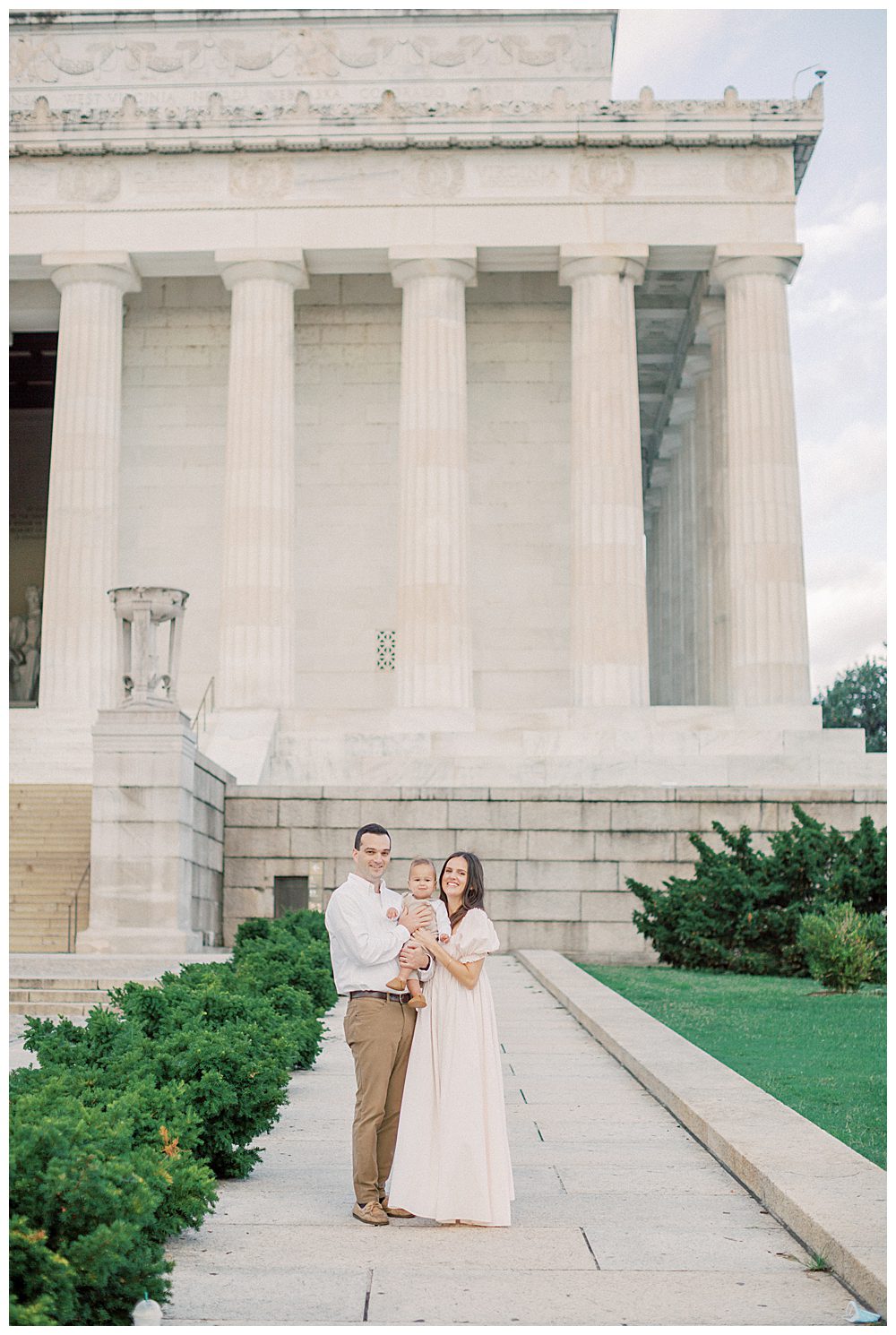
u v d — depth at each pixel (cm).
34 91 5178
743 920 2581
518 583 4856
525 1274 798
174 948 2517
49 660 4291
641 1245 858
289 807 3148
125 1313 712
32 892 2819
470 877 964
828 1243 809
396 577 4856
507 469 4916
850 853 2588
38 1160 693
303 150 4422
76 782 3534
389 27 5116
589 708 4091
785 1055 1588
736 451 4334
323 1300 750
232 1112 1027
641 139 4362
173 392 4994
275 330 4416
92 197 4456
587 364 4350
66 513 4353
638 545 4288
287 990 1616
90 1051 1032
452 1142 909
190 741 2667
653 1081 1349
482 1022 936
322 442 4953
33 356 5594
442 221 4394
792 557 4247
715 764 3666
